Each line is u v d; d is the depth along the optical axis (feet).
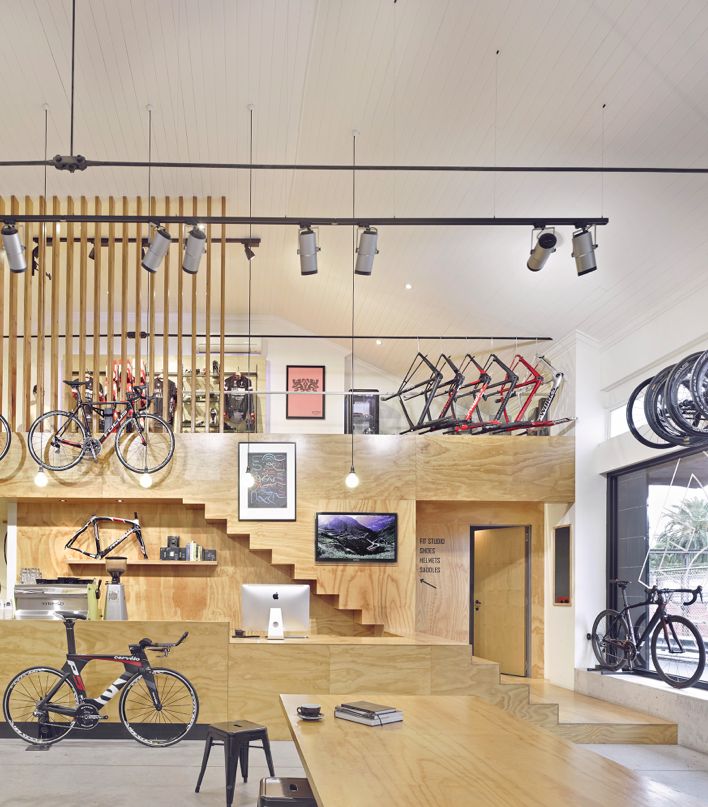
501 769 11.02
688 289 26.81
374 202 31.45
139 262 33.30
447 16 21.31
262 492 34.17
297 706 16.01
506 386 39.09
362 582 34.22
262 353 47.52
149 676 26.20
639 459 30.68
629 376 31.71
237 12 22.49
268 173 31.50
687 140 21.97
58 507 36.70
